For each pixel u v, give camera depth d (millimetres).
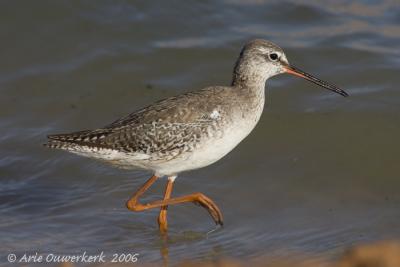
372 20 20891
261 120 17109
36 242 13812
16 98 18609
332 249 12977
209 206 13883
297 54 19438
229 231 14008
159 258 13141
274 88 18203
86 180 16031
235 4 21484
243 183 15477
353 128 16672
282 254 12898
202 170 15906
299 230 13844
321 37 20156
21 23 20469
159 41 20203
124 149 13102
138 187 15602
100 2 21031
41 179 16234
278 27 20766
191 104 13148
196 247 13492
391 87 17938
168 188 13906
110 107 18172
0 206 15242
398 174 15352
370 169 15523
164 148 13062
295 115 17250
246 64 13742
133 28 20531
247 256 12977
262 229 13977
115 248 13578
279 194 15102
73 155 16750
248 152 16281
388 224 13789
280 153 16188
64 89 18828
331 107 17422
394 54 19250
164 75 19141
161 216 14039
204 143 13062
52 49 19969
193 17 20969
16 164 16703
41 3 20812
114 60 19594
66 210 15023
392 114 16953
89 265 12914
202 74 19109
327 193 14992
